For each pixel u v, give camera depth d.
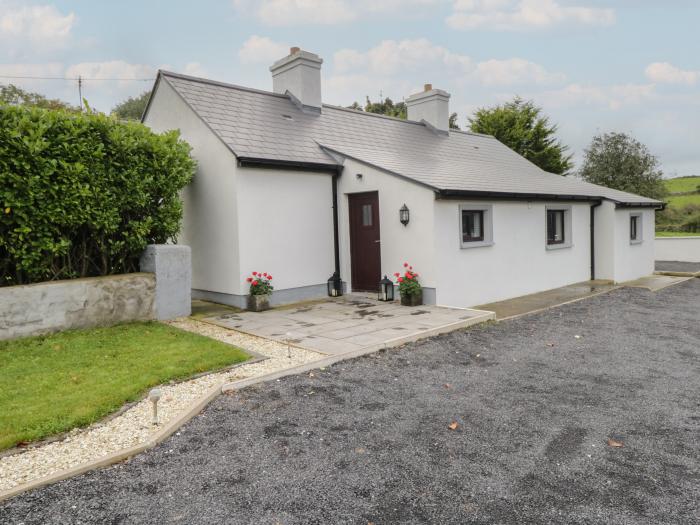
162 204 8.58
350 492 3.16
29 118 6.74
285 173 9.82
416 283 9.18
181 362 5.58
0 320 6.35
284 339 6.88
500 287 10.71
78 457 3.51
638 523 2.82
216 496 3.11
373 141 12.50
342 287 10.82
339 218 10.80
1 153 6.35
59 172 6.91
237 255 9.20
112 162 7.56
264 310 9.16
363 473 3.40
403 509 2.98
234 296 9.37
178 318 8.41
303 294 10.20
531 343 7.13
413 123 15.48
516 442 3.91
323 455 3.66
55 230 7.04
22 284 6.85
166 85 10.70
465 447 3.81
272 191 9.62
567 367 5.98
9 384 4.84
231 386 4.97
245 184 9.19
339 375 5.52
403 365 5.95
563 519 2.87
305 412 4.47
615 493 3.15
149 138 8.12
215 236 9.70
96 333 6.93
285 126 11.09
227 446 3.79
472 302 9.96
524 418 4.39
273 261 9.68
